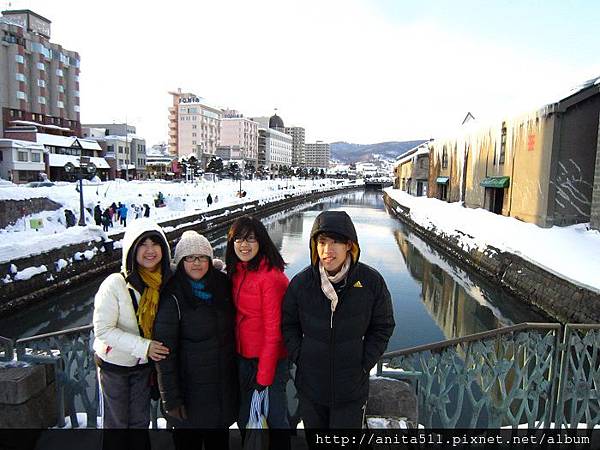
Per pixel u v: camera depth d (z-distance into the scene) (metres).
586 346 2.58
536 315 11.40
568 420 2.81
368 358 2.26
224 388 2.35
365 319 2.22
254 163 113.75
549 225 16.47
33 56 47.50
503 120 20.89
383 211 45.12
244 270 2.39
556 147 16.22
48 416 2.71
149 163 77.44
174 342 2.25
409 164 51.94
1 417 2.46
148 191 32.78
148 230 2.30
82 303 14.12
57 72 50.72
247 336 2.39
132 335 2.24
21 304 11.70
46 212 19.52
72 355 2.82
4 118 44.47
